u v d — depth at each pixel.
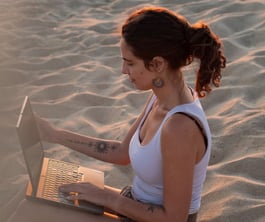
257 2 6.52
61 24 6.80
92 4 7.47
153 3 7.19
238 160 3.78
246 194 3.48
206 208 3.43
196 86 2.51
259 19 6.16
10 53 5.96
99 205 2.70
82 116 4.70
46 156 4.12
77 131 4.48
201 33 2.36
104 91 5.14
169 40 2.31
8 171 3.97
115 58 5.80
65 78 5.43
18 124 2.62
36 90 5.19
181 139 2.35
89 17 7.00
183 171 2.38
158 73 2.40
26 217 2.67
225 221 3.30
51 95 5.12
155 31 2.30
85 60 5.80
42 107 4.87
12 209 3.56
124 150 3.08
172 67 2.39
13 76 5.46
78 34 6.41
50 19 6.94
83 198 2.67
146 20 2.32
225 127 4.22
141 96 4.94
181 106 2.40
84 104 4.90
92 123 4.61
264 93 4.75
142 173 2.56
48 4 7.45
